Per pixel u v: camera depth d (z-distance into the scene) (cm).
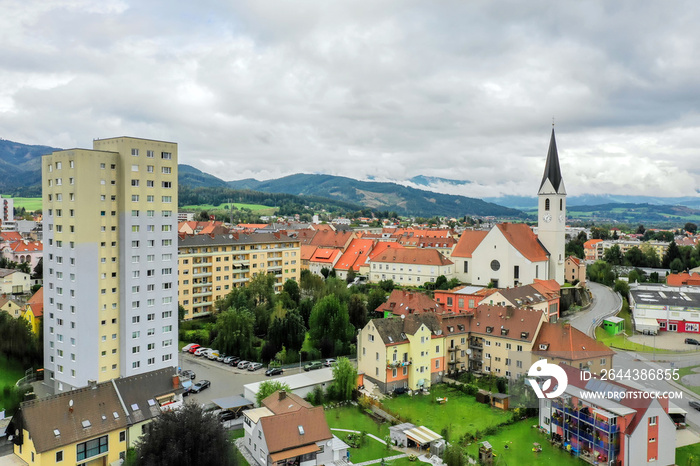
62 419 6894
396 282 19375
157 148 10300
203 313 15162
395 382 10100
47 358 10219
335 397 9656
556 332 10288
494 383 10344
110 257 9881
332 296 12850
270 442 7006
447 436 8081
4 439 7506
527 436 8288
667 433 7431
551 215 18038
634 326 14862
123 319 9994
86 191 9481
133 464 6469
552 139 18100
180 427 6425
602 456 7362
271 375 10838
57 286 9912
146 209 10181
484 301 13000
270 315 13512
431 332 10506
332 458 7431
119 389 7650
